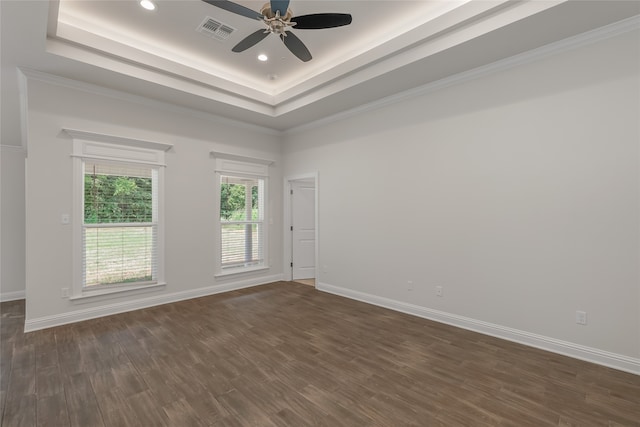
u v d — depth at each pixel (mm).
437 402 2152
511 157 3197
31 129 3488
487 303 3365
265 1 2912
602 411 2045
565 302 2875
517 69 3158
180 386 2352
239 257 5453
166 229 4504
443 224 3729
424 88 3859
